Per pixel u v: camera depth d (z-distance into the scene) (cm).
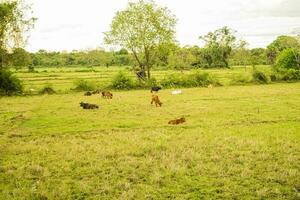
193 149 1320
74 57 12712
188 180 996
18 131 1761
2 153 1355
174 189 941
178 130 1705
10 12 3975
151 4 4334
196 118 2006
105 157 1257
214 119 1955
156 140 1488
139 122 1931
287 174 1024
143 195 905
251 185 952
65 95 3581
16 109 2603
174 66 8500
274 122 1838
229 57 10381
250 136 1514
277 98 2825
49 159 1253
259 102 2619
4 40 4050
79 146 1421
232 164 1127
